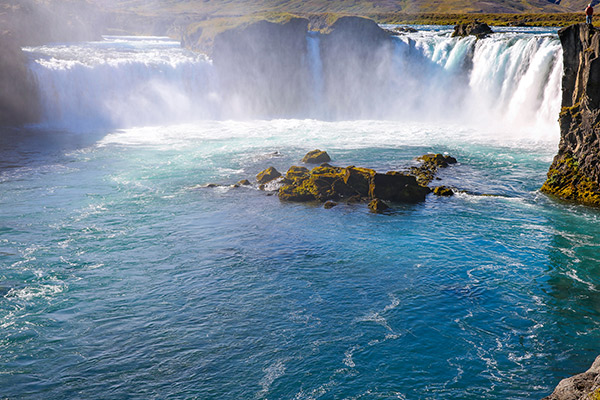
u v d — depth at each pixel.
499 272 26.70
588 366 19.72
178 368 19.98
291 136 56.94
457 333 21.80
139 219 33.72
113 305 24.00
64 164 45.41
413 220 33.44
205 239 30.86
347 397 18.39
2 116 57.50
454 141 53.75
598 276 26.19
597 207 34.75
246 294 24.94
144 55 74.00
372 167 44.47
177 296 24.80
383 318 22.89
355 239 30.75
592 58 34.38
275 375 19.53
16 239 30.42
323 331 22.06
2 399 18.28
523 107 59.56
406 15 172.38
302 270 27.14
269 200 37.47
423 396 18.36
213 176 42.78
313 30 78.50
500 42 63.16
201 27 80.19
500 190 38.69
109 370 19.86
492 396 18.31
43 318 22.92
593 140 35.19
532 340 21.30
